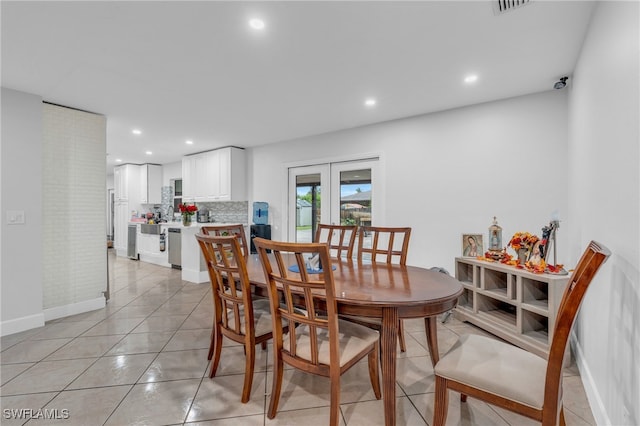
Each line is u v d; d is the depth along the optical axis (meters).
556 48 2.19
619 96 1.37
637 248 1.17
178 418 1.63
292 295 1.71
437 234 3.58
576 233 2.43
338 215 4.46
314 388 1.92
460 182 3.43
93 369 2.13
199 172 5.82
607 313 1.52
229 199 5.30
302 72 2.56
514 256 3.10
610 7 1.49
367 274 2.07
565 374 2.08
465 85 2.83
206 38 2.05
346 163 4.37
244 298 1.75
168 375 2.06
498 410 1.71
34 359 2.27
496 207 3.21
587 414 1.68
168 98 3.12
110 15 1.80
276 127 4.20
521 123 3.07
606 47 1.55
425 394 1.86
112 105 3.29
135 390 1.88
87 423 1.59
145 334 2.75
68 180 3.29
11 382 1.96
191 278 4.69
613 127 1.45
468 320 2.89
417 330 2.83
